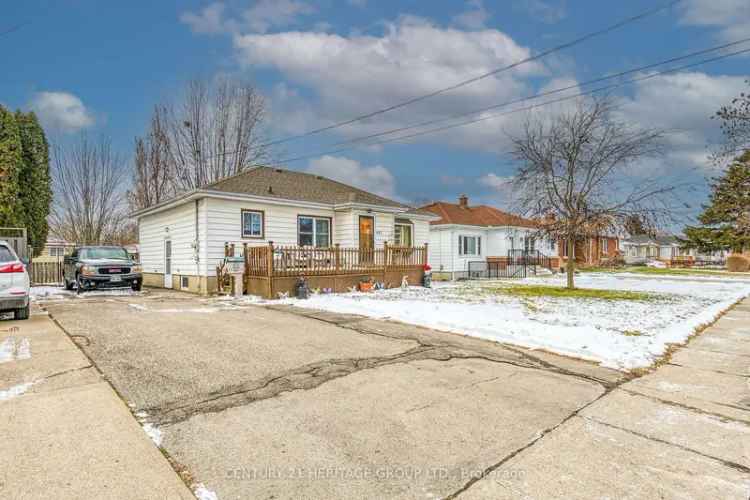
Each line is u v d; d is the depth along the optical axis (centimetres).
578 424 352
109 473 258
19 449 285
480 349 611
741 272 2980
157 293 1389
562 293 1405
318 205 1620
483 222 2762
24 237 1584
